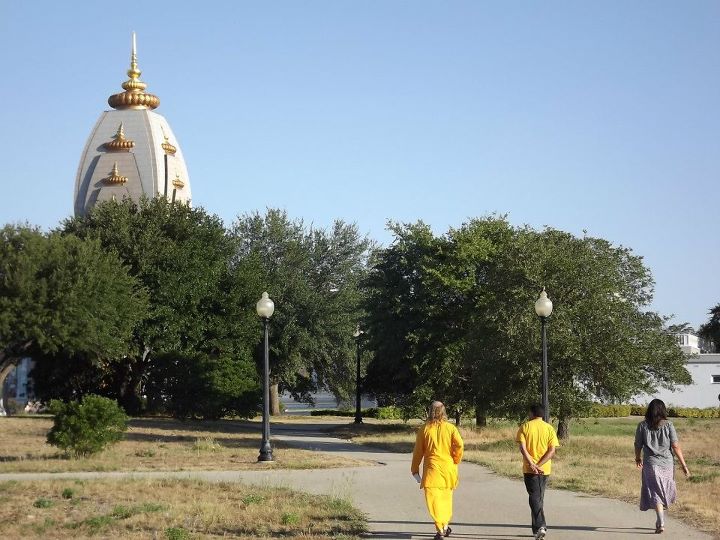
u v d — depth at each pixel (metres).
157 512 14.10
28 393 54.06
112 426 24.62
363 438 39.28
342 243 73.00
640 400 70.94
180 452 26.58
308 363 68.75
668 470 12.32
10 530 12.67
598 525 12.93
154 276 51.38
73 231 53.75
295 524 13.15
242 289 54.28
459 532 12.35
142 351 51.31
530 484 11.89
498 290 30.58
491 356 30.08
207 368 47.16
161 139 129.62
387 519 13.68
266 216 71.44
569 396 28.48
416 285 41.81
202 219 57.50
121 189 126.19
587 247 30.50
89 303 43.03
